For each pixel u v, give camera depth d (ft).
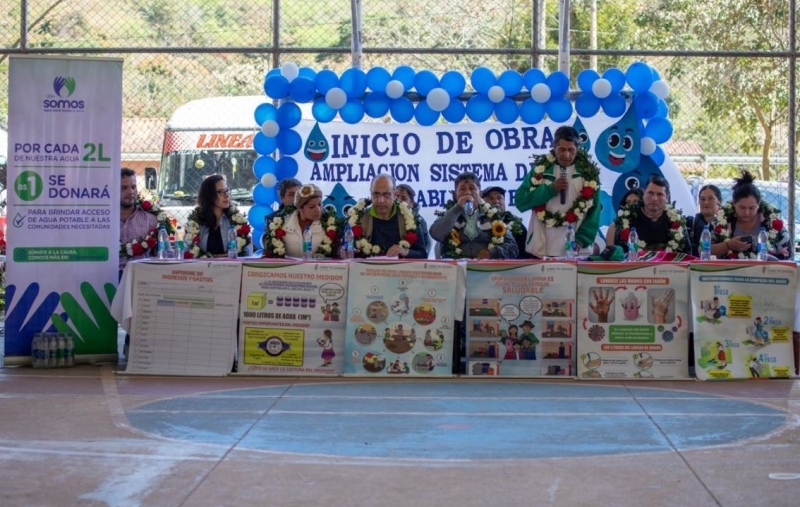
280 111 38.34
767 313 28.27
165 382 27.35
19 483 17.47
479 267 28.17
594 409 23.86
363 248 29.45
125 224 31.83
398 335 28.19
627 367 27.94
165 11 59.36
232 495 16.85
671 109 58.80
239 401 24.68
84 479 17.74
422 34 57.26
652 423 22.29
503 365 28.09
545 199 30.45
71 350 29.84
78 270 30.04
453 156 39.34
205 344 28.50
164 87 60.85
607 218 39.04
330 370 28.27
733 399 25.11
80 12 56.70
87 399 24.86
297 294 28.37
